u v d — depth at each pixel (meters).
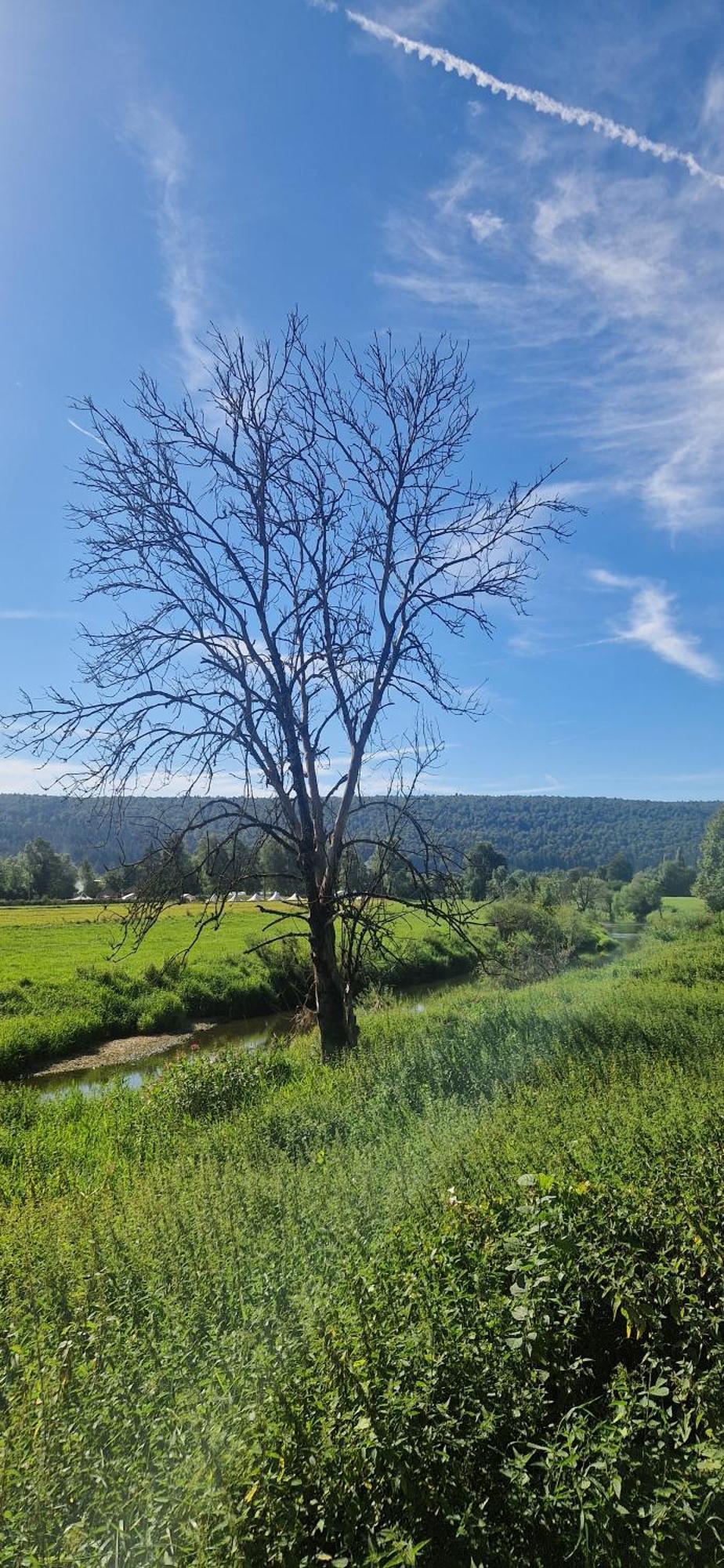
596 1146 4.86
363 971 17.31
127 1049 23.55
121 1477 2.62
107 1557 2.31
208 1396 2.84
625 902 76.81
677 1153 4.70
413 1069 9.64
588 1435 2.95
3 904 67.81
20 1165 8.94
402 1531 2.55
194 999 27.84
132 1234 4.64
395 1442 2.70
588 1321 3.67
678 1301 3.59
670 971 18.73
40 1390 3.03
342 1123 7.88
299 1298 3.34
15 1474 2.59
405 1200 4.46
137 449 12.32
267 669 12.45
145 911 11.25
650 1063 8.60
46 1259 4.49
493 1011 13.66
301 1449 2.68
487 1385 3.06
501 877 45.91
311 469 12.98
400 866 13.30
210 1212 4.81
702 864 80.56
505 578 12.93
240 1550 2.40
